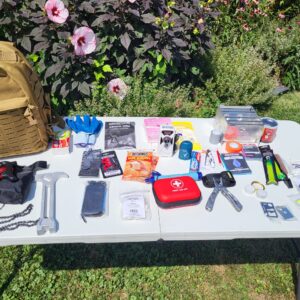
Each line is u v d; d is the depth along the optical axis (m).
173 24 2.77
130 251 2.14
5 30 2.72
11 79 1.42
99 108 2.77
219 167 1.71
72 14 2.62
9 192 1.37
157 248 2.18
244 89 3.54
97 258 2.08
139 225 1.34
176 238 1.34
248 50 4.00
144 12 2.81
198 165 1.69
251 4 4.30
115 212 1.39
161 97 2.87
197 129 1.99
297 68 4.18
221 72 3.62
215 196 1.50
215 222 1.38
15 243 1.26
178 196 1.40
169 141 1.68
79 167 1.62
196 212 1.42
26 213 1.35
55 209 1.38
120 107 2.79
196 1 3.05
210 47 3.21
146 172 1.59
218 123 1.95
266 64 3.78
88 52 2.41
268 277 2.09
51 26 2.56
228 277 2.06
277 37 4.19
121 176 1.58
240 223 1.39
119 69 2.99
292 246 2.27
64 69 2.70
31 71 1.62
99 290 1.93
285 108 3.85
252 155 1.79
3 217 1.32
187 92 3.24
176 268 2.08
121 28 2.75
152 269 2.05
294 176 1.69
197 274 2.06
